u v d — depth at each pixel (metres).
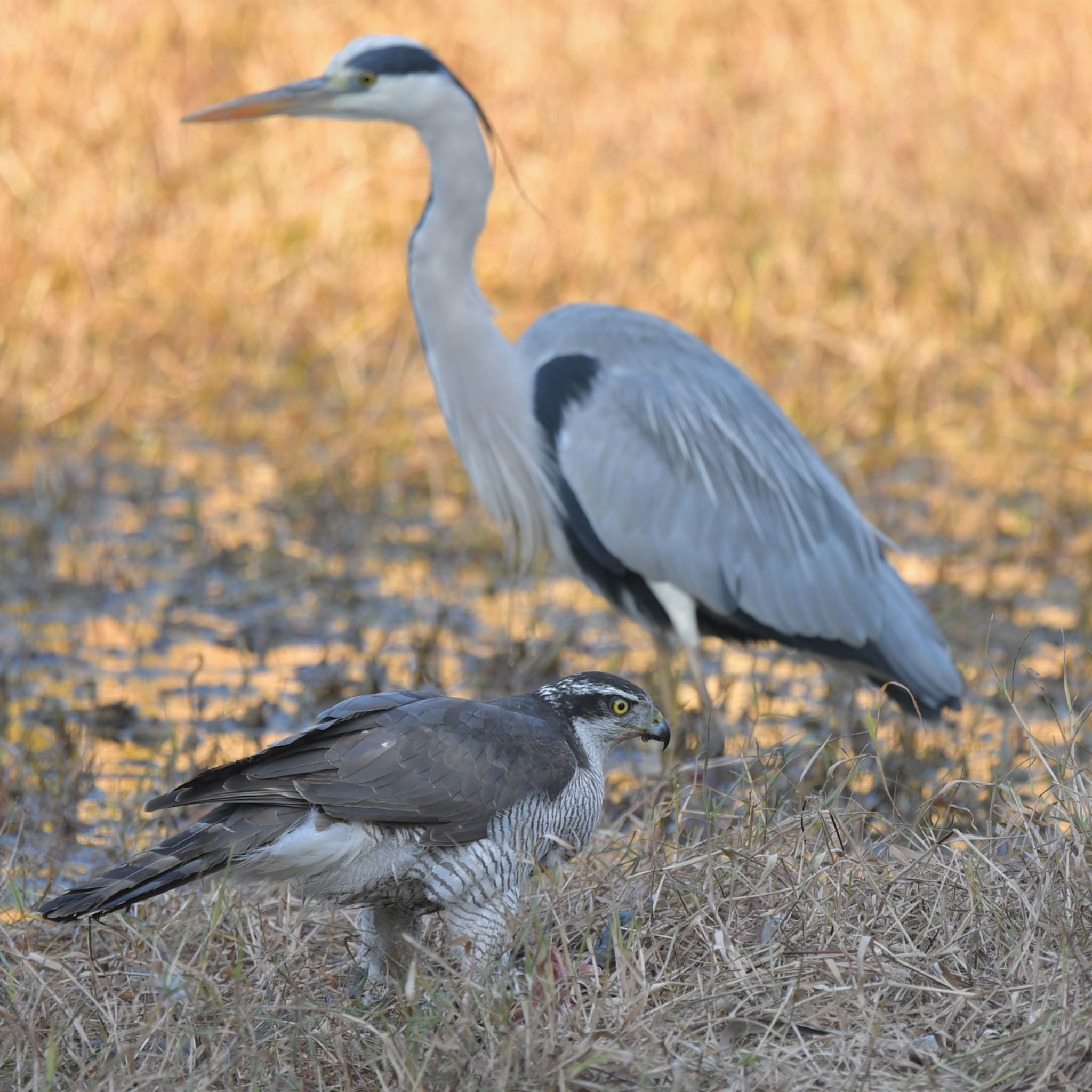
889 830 8.64
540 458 11.07
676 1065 6.29
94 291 19.47
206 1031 6.57
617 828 8.81
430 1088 6.29
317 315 19.30
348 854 6.91
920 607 11.27
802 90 26.45
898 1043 6.55
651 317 11.43
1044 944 7.08
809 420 17.09
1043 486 15.87
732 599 11.00
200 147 23.53
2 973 7.11
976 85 26.58
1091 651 11.20
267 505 15.01
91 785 9.86
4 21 26.41
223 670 11.84
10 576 13.29
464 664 12.02
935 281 20.70
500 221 21.66
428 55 10.95
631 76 26.73
